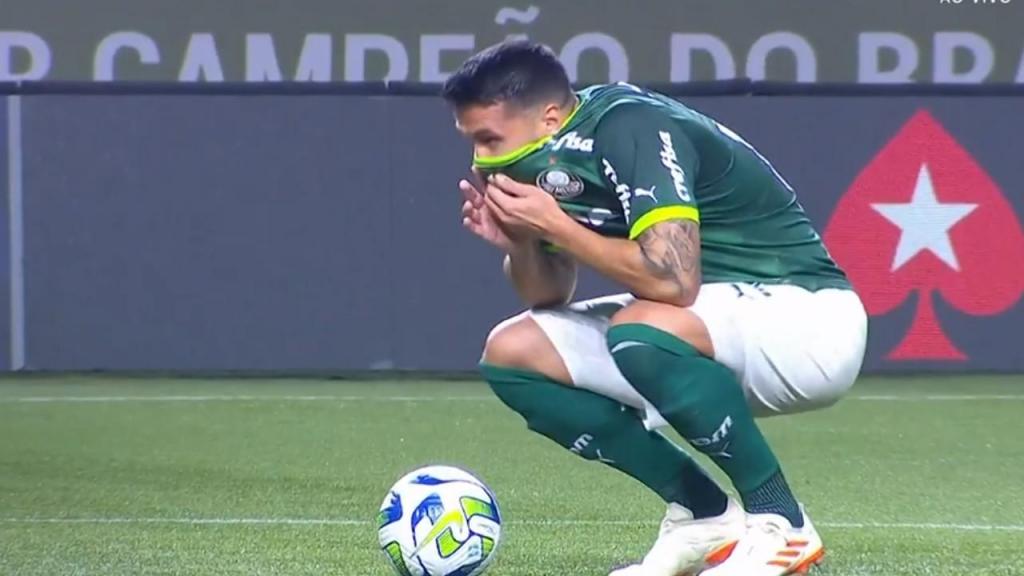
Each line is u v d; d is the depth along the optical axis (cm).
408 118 2875
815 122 2831
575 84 3391
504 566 1282
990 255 2842
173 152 2881
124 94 2870
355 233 2895
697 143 1037
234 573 1238
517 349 1081
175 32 3509
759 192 1064
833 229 2842
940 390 2673
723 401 1033
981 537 1435
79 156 2875
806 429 2230
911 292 2848
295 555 1314
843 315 1071
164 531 1439
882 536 1439
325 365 2914
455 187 2884
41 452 2006
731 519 1128
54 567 1266
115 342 2911
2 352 2895
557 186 1038
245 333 2914
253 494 1678
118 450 2025
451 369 2911
